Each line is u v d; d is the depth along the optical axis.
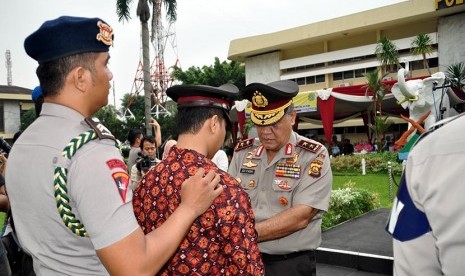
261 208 2.26
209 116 1.45
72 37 1.20
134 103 38.50
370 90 14.47
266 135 2.19
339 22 23.16
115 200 1.11
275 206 2.21
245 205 1.35
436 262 0.85
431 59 21.44
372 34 23.38
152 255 1.13
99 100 1.28
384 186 9.59
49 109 1.24
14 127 28.11
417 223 0.88
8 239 2.92
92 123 1.21
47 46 1.20
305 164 2.17
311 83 26.39
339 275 4.17
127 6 13.37
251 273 1.31
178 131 1.49
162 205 1.38
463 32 19.47
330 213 5.78
